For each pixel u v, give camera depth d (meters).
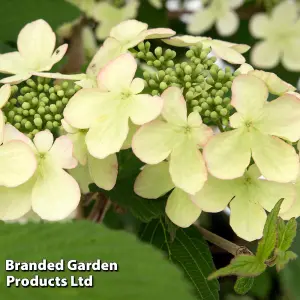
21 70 0.32
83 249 0.23
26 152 0.28
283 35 0.55
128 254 0.23
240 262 0.26
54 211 0.28
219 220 0.42
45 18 0.39
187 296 0.22
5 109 0.30
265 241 0.26
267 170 0.29
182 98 0.29
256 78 0.29
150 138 0.28
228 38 0.57
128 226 0.42
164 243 0.32
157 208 0.31
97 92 0.29
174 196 0.30
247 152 0.29
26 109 0.30
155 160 0.28
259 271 0.26
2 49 0.38
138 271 0.23
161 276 0.22
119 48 0.32
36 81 0.33
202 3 0.56
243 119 0.29
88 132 0.29
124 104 0.29
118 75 0.29
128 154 0.33
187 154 0.29
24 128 0.30
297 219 0.32
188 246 0.32
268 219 0.27
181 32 0.56
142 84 0.29
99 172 0.30
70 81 0.32
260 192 0.29
